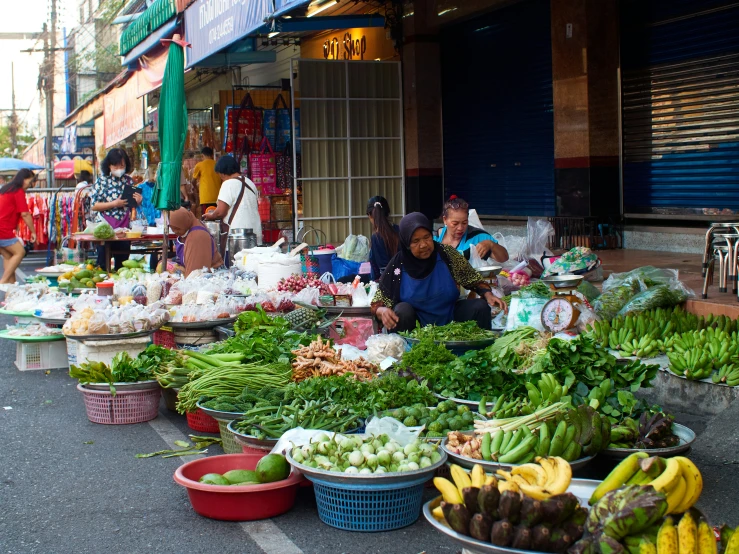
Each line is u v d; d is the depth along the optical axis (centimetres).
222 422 515
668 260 961
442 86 1437
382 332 670
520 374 493
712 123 988
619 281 773
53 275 1049
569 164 1138
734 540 275
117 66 2894
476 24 1342
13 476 501
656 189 1071
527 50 1244
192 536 406
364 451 409
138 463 521
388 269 659
